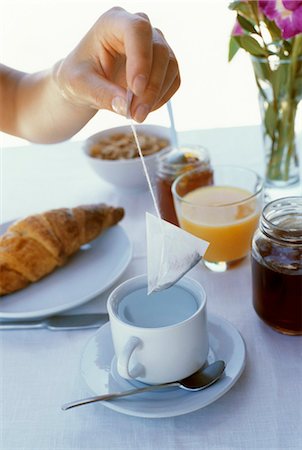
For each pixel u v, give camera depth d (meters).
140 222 0.97
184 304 0.67
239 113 1.85
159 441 0.62
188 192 0.93
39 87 1.02
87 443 0.63
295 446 0.61
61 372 0.71
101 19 0.78
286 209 0.73
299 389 0.66
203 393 0.64
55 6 2.85
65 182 1.11
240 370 0.66
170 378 0.65
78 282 0.84
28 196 1.07
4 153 1.23
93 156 1.09
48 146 1.24
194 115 1.89
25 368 0.72
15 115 1.08
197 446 0.62
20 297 0.82
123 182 1.03
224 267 0.86
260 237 0.73
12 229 0.88
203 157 0.95
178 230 0.64
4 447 0.63
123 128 1.17
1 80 1.08
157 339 0.64
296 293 0.70
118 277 0.83
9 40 2.59
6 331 0.77
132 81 0.68
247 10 0.89
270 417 0.64
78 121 1.02
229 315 0.77
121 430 0.64
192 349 0.65
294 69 0.90
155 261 0.64
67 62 0.83
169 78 0.77
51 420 0.66
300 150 1.04
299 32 0.84
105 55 0.80
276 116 0.94
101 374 0.68
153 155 1.03
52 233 0.87
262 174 1.03
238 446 0.61
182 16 2.64
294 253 0.70
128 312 0.67
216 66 2.25
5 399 0.68
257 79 0.93
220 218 0.84
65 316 0.78
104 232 0.93
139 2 2.79
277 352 0.71
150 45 0.70
